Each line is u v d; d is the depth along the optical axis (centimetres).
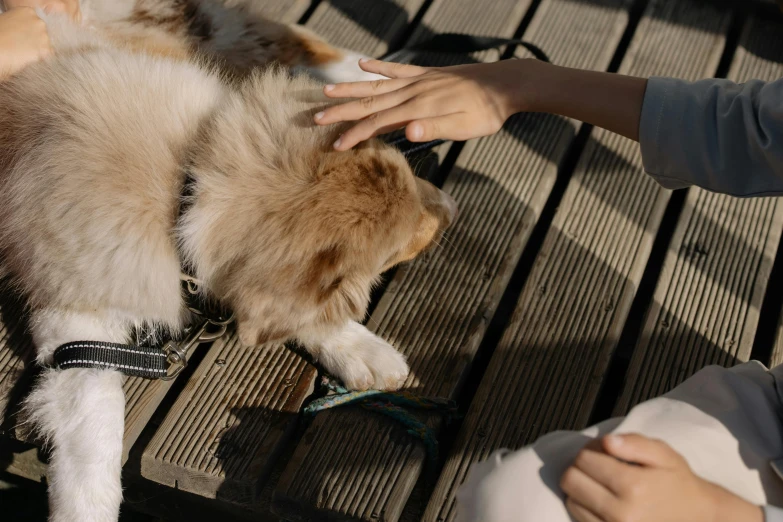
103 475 182
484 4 298
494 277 221
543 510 135
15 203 189
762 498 141
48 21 221
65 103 188
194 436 190
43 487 247
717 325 213
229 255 169
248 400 196
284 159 170
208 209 169
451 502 181
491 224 233
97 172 177
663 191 240
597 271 222
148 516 250
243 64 265
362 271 175
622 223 233
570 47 285
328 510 179
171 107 184
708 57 283
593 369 203
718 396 153
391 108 176
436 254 225
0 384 200
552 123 257
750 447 145
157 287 183
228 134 175
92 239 177
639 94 185
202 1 264
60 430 185
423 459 186
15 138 192
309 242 165
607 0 299
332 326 184
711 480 139
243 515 211
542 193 241
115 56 197
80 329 194
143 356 188
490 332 234
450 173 246
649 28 292
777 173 162
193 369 214
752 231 232
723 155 170
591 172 246
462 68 197
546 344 208
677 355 207
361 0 299
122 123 180
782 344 212
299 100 185
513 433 192
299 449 187
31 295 199
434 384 201
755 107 164
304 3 300
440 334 210
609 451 129
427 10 298
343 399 193
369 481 182
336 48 276
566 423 193
